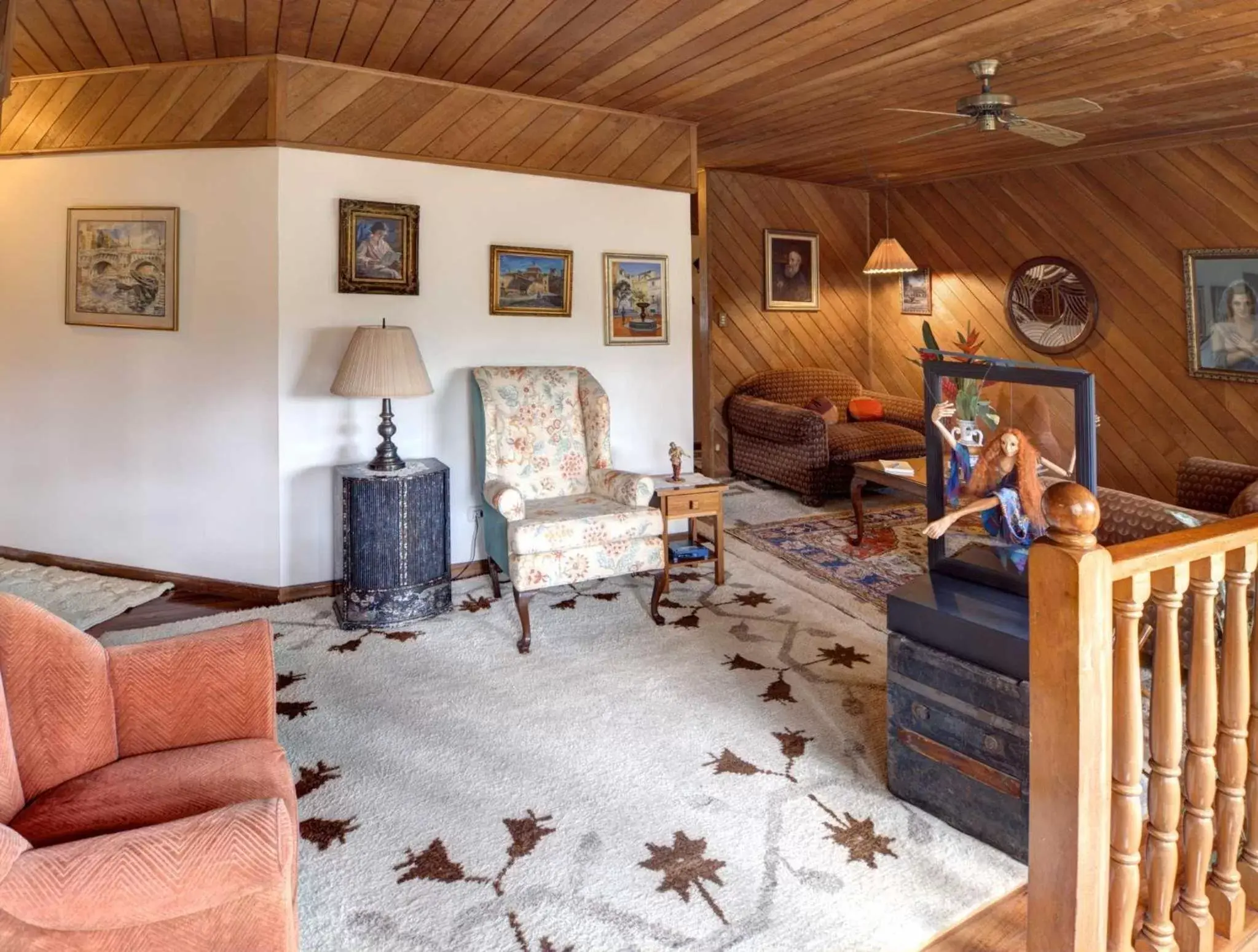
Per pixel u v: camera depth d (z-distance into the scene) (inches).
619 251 179.3
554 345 174.1
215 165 148.8
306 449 152.8
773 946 67.1
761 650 129.6
